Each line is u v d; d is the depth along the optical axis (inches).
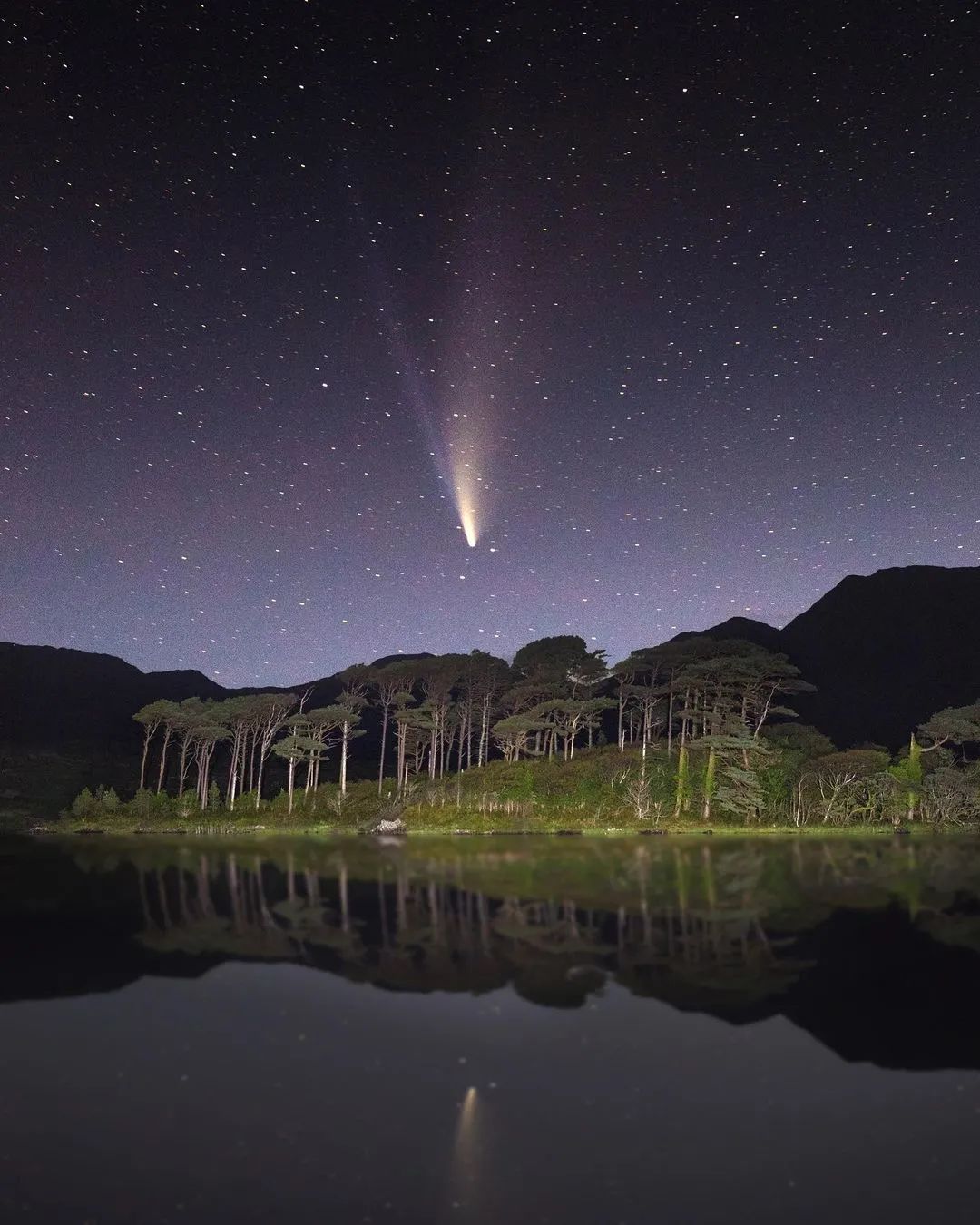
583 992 769.6
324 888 1373.0
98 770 4532.5
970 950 920.9
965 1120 511.8
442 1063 598.9
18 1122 508.1
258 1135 488.7
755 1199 424.8
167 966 869.8
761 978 812.6
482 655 3698.3
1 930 1061.8
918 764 2876.5
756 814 2704.2
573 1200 420.5
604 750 3388.3
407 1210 410.6
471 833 2429.9
